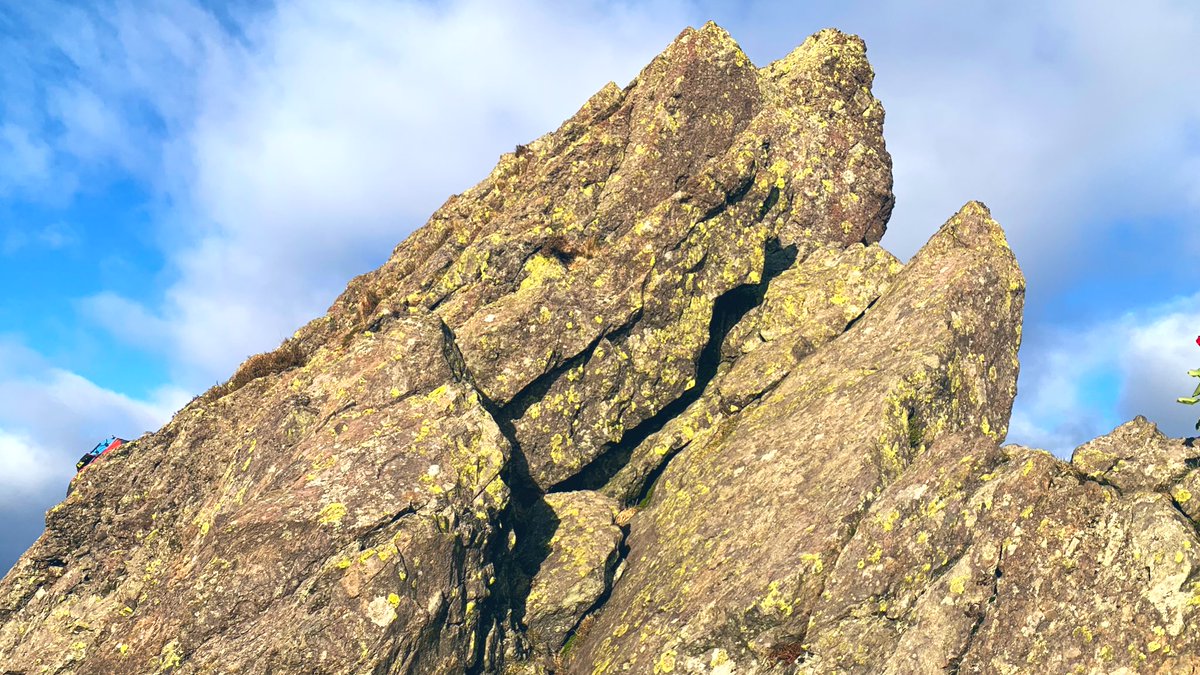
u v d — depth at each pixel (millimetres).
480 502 24406
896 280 31250
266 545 22375
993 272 29297
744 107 37375
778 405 28438
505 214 35750
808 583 21797
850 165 37156
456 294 31016
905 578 21031
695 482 27406
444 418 25359
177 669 21234
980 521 20703
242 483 25438
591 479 29641
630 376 29750
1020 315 29422
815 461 24906
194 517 27391
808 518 23328
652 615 23969
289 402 26172
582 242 32125
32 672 25375
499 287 30984
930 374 26156
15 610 27469
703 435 29547
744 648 22031
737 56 37812
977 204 31531
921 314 28438
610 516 27719
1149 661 17359
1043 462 20703
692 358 30219
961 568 20234
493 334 28656
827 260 33781
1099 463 20344
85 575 27672
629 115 37781
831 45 39875
